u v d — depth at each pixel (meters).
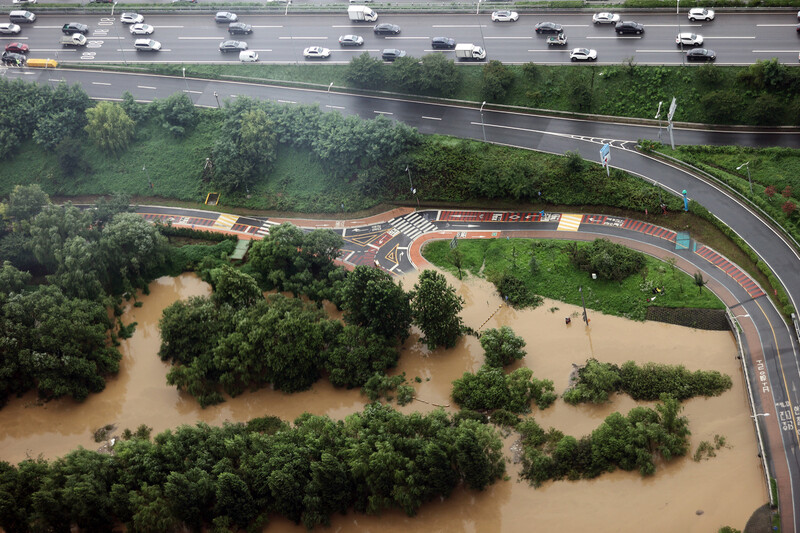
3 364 184.00
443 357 185.00
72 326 184.62
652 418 161.88
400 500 155.50
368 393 177.38
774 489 153.00
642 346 179.12
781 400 164.50
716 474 157.62
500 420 169.88
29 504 159.38
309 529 158.88
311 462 156.88
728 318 178.62
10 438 181.38
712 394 168.50
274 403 181.75
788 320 175.62
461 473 159.62
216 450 164.38
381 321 182.88
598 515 155.50
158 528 155.00
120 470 162.38
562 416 170.25
